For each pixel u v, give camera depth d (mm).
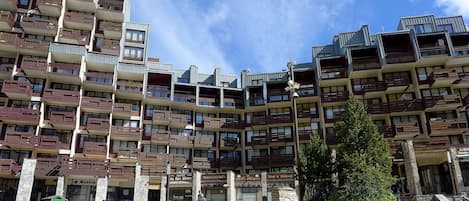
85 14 49875
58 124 42906
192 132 53469
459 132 43188
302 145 51031
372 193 23312
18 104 43312
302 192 27984
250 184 39250
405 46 48625
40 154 42406
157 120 50531
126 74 50062
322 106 51062
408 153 35875
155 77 52344
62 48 45312
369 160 26531
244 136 54938
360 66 47969
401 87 46500
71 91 44438
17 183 40500
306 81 53438
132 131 47438
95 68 48312
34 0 47500
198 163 51281
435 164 39281
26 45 44250
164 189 41844
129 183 44562
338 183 26734
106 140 45938
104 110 46156
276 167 50750
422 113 45344
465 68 46188
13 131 41594
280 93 54062
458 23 52125
